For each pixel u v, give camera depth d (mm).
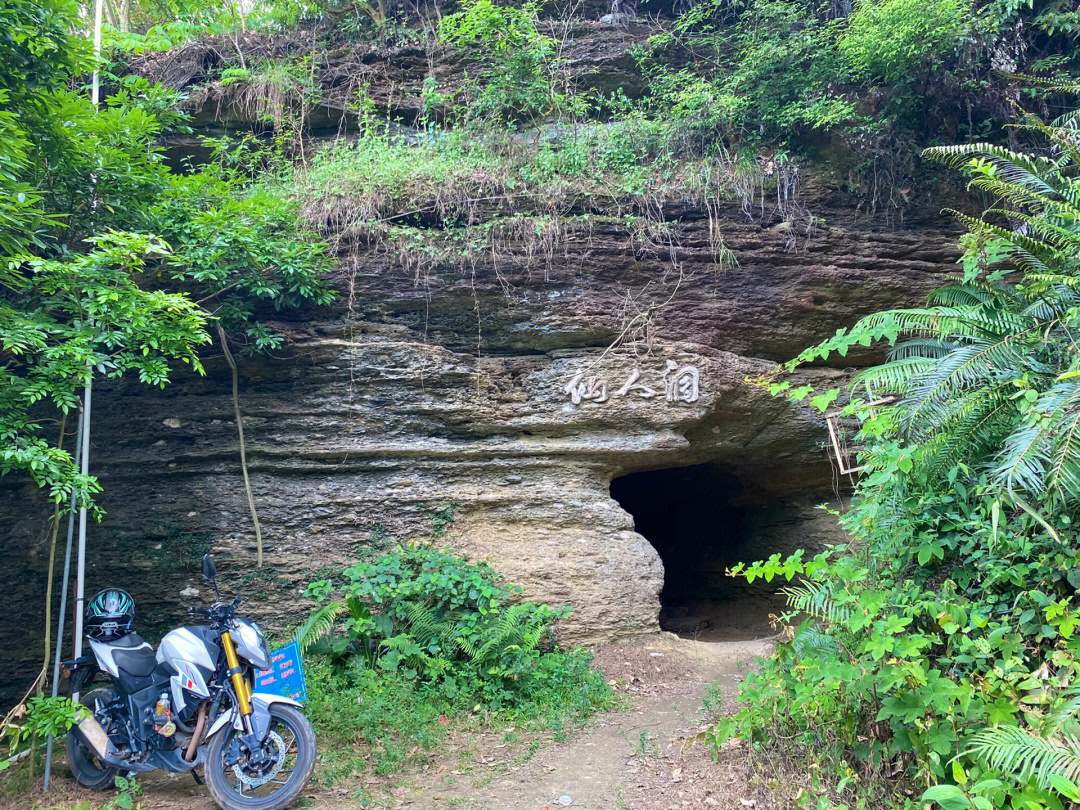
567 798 4617
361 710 5645
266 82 9711
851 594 4270
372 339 8242
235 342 7977
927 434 4809
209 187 7586
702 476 11523
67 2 6262
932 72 9484
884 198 9523
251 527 7695
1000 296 5609
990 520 4566
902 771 3877
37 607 7305
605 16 10641
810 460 9914
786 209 9258
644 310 8750
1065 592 4184
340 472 8008
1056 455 4102
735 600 11953
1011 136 9531
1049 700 3480
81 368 5410
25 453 4832
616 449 8352
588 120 9945
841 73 9555
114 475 7695
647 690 6777
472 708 6156
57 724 4543
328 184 8758
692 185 9133
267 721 4535
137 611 7410
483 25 9445
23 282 5547
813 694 4102
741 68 9617
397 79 10281
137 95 8305
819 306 9203
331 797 4680
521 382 8547
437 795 4715
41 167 6164
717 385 8594
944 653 4262
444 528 8008
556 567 7887
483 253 8531
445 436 8227
